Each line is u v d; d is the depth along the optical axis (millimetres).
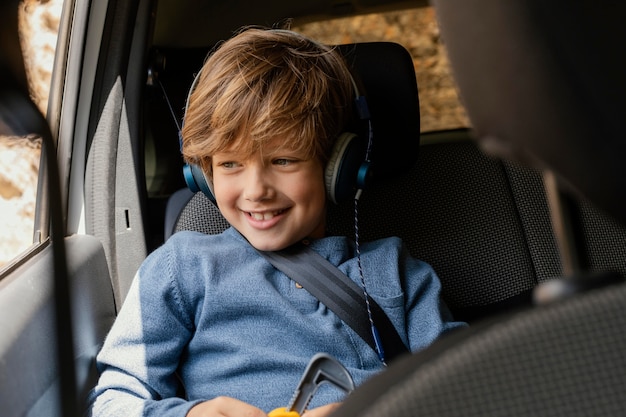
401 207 1538
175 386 1305
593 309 419
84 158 1608
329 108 1267
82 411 1257
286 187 1250
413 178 1554
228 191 1267
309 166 1259
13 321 1088
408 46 1811
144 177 1651
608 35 435
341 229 1514
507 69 453
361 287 1353
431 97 1841
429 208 1541
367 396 414
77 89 1526
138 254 1624
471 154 1572
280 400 1253
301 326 1298
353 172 1293
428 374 410
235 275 1327
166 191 1757
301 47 1312
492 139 494
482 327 430
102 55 1564
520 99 457
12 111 513
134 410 1188
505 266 1528
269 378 1268
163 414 1169
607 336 413
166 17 1652
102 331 1451
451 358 414
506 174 1565
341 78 1314
